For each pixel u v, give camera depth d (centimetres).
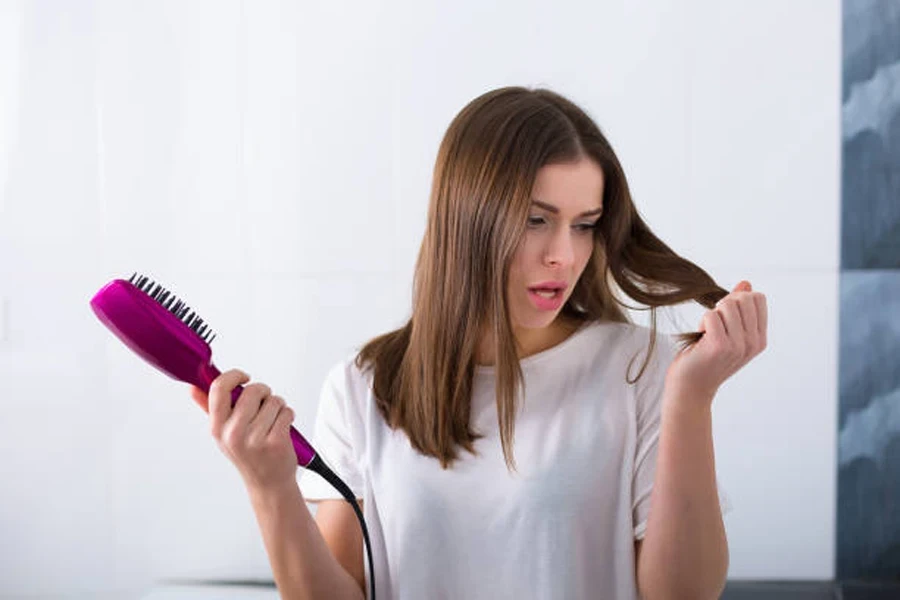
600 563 72
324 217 159
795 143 152
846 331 154
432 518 72
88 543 168
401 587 73
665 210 155
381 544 75
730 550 159
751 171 153
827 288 154
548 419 73
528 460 71
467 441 72
